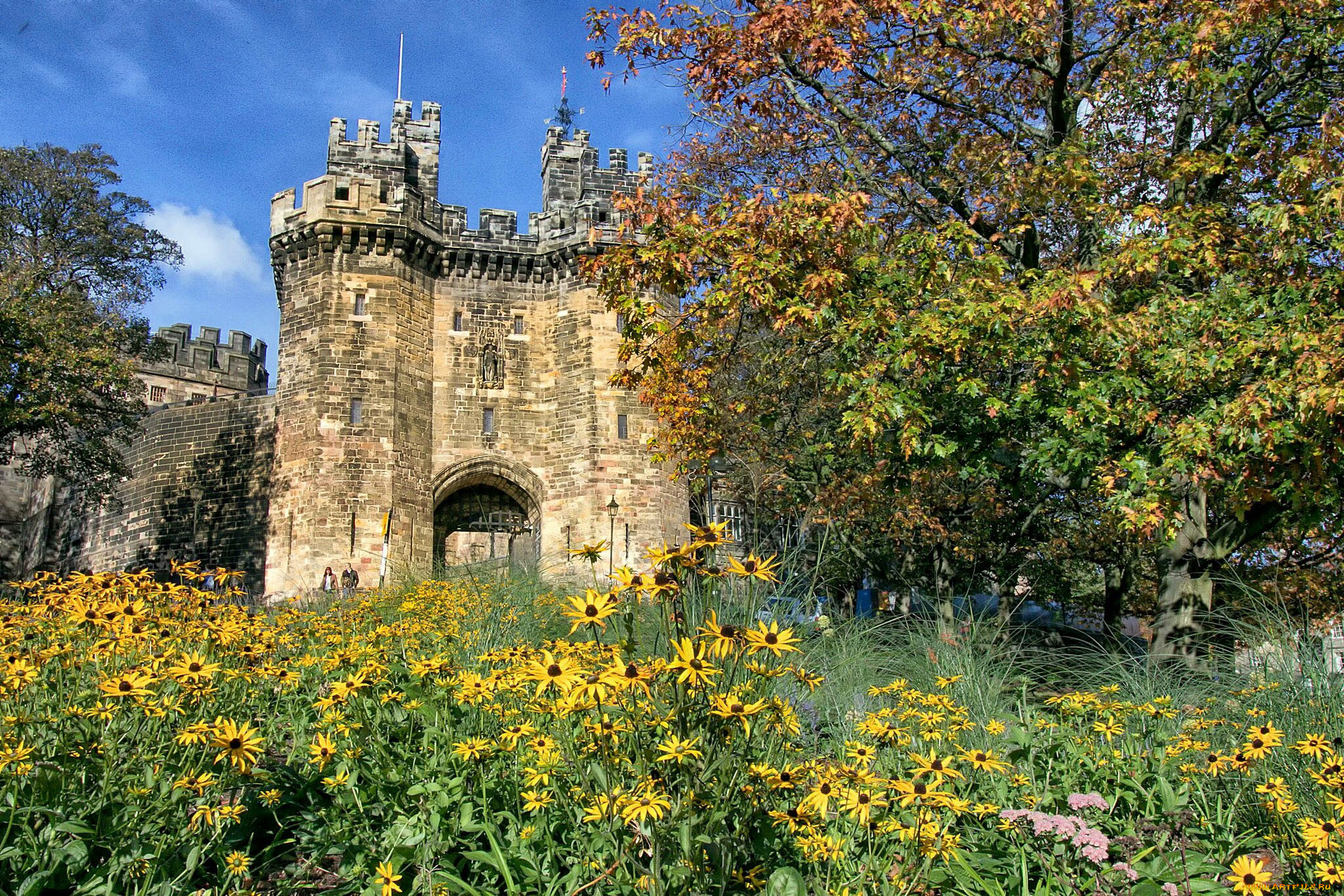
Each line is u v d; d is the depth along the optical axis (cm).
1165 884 470
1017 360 1196
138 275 4850
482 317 4484
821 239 1177
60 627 662
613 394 4334
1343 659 777
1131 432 1135
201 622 630
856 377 1148
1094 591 3131
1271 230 1164
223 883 441
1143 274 1353
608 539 4172
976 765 545
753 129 1766
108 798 465
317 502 3950
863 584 2464
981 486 2055
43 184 4572
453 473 4294
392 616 1213
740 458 2108
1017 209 1460
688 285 1245
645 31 1346
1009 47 1470
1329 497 1063
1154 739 674
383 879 426
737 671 457
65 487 5406
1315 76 1345
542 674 403
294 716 688
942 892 481
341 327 4116
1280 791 500
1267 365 1011
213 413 4478
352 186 4206
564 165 4672
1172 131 1461
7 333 3597
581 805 476
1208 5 1182
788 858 469
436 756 562
